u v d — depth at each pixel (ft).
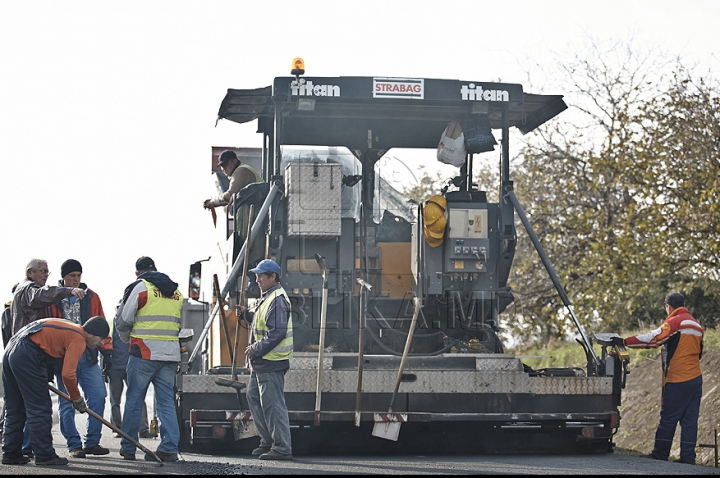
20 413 37.58
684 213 83.20
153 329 37.91
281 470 33.65
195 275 58.95
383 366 40.83
